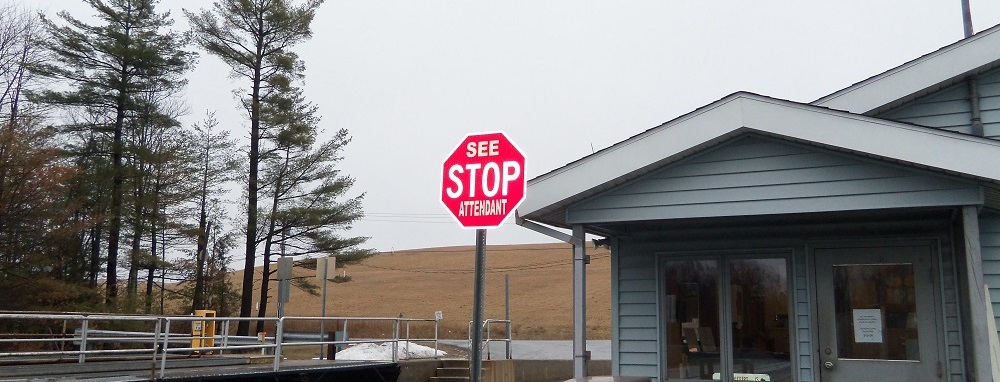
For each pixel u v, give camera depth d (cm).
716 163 814
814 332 871
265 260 3447
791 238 901
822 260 884
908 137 720
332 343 1396
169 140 3384
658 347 938
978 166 694
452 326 5206
